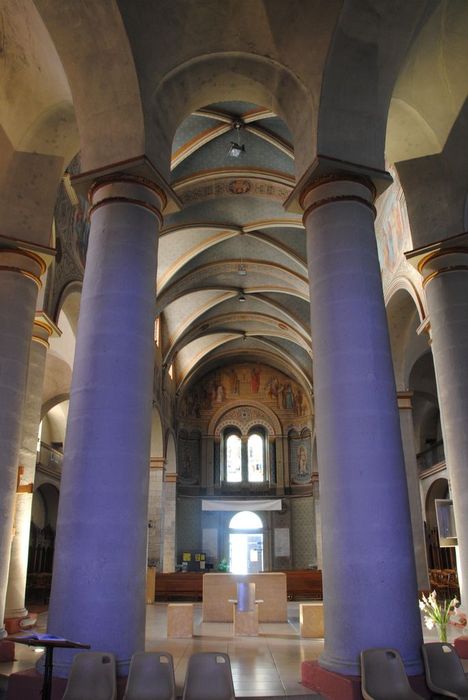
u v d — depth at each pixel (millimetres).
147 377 6699
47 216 9039
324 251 7109
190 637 9906
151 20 7344
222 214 16438
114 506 6000
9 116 8742
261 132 13094
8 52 8227
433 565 22812
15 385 8320
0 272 8711
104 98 7402
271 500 28484
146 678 5172
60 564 5906
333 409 6461
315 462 27516
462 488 8570
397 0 7371
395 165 9930
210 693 5070
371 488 6066
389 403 6461
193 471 29984
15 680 5691
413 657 5629
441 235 9539
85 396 6371
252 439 30734
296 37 7605
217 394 30953
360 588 5781
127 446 6250
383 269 14453
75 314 14781
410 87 9180
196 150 13773
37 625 11523
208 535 29156
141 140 7242
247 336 26281
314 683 6008
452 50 8820
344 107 7527
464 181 9484
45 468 19406
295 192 7609
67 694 5082
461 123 9242
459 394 8875
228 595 12367
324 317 6863
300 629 10211
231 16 7648
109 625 5637
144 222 7184
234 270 19359
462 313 9219
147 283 6984
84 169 7430
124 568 5879
